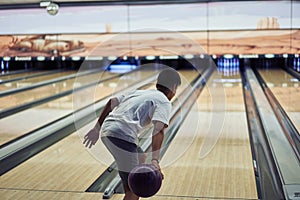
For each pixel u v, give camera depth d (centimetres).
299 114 526
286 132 457
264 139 445
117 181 324
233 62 1034
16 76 952
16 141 439
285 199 283
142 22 997
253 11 941
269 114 542
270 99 635
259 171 347
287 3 926
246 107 598
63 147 421
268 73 928
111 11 1004
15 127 496
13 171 354
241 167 359
